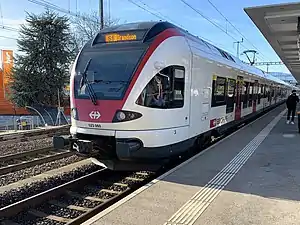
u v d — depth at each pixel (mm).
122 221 4277
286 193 5410
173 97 7336
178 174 6551
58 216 5918
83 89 7305
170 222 4246
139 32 7375
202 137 9383
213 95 9789
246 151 9031
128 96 6707
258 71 20250
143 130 6734
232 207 4762
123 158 6832
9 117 34094
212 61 9508
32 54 32750
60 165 9672
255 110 18344
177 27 8281
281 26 14422
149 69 6871
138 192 5395
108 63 7262
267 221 4285
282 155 8516
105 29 8031
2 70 37750
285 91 44531
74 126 7414
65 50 34406
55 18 33719
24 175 8438
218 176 6430
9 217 5766
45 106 32688
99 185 7688
